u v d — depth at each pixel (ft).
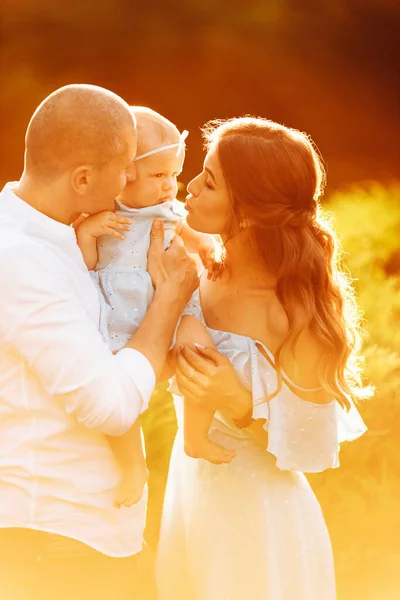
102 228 10.95
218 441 11.66
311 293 11.03
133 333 11.06
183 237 12.57
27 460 10.26
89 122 10.01
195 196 11.41
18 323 9.82
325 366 11.14
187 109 61.98
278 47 66.85
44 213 10.30
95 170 10.18
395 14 68.59
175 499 12.42
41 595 10.44
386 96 65.82
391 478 19.94
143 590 12.14
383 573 18.01
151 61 64.49
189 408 11.21
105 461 10.53
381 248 30.09
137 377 10.25
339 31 68.49
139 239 11.28
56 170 10.14
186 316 11.44
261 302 11.34
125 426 10.11
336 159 57.21
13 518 10.32
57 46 63.26
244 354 11.14
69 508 10.38
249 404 11.06
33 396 10.18
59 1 63.67
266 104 63.67
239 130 11.13
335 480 19.54
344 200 34.96
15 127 56.70
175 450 12.51
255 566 11.55
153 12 65.87
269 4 67.10
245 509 11.56
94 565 10.56
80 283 10.48
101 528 10.55
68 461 10.34
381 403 20.88
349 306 11.88
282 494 11.62
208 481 11.78
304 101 64.13
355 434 12.20
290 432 11.18
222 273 11.65
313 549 11.81
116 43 64.54
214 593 11.68
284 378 11.06
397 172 55.67
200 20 66.54
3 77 60.49
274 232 11.02
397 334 23.89
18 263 9.82
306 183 10.99
